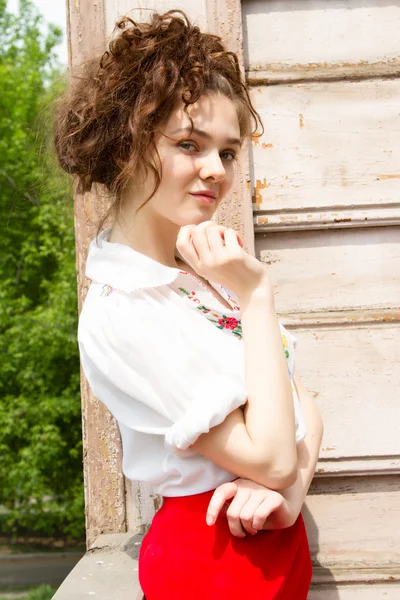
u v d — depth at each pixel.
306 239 1.54
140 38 1.04
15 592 9.34
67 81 1.25
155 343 0.92
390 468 1.46
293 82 1.55
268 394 0.87
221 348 0.93
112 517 1.46
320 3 1.57
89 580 1.21
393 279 1.53
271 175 1.53
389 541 1.47
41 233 10.37
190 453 0.90
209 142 0.99
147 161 0.99
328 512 1.48
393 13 1.57
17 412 9.41
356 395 1.49
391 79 1.56
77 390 9.69
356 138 1.54
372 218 1.52
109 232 1.09
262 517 0.86
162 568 0.92
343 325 1.51
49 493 10.10
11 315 10.26
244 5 1.56
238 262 0.91
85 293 1.49
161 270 0.98
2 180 10.07
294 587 0.96
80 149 1.05
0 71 10.41
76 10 1.51
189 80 0.98
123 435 1.02
